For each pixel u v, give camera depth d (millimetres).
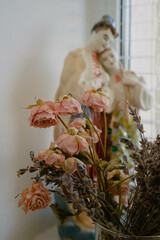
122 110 643
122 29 789
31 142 546
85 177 331
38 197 356
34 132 552
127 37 790
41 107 340
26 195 358
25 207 363
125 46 794
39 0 555
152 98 683
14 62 503
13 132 505
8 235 500
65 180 290
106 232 347
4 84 483
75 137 320
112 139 636
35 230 548
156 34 755
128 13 783
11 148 501
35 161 342
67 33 650
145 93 657
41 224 559
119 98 646
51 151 332
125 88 653
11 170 502
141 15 767
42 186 366
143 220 349
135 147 344
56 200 478
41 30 567
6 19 482
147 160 321
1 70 476
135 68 793
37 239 547
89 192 321
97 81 568
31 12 537
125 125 637
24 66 527
